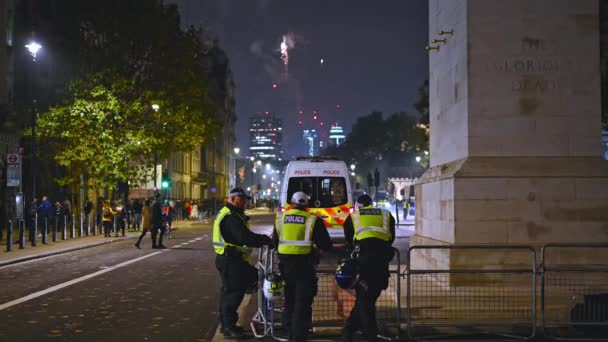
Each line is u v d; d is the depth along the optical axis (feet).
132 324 37.35
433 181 49.60
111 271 64.18
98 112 123.85
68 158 128.67
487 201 44.06
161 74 133.39
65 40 141.28
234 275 33.17
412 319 34.60
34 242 92.32
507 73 45.29
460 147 46.98
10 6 131.34
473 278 42.11
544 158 44.98
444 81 51.39
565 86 45.37
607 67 67.10
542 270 33.04
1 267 67.51
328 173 82.94
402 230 142.10
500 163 44.65
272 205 358.02
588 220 44.09
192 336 34.22
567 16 45.50
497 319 34.73
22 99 133.80
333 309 37.14
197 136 136.15
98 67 131.03
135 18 132.16
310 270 30.37
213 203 260.42
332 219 82.12
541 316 32.99
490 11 45.47
